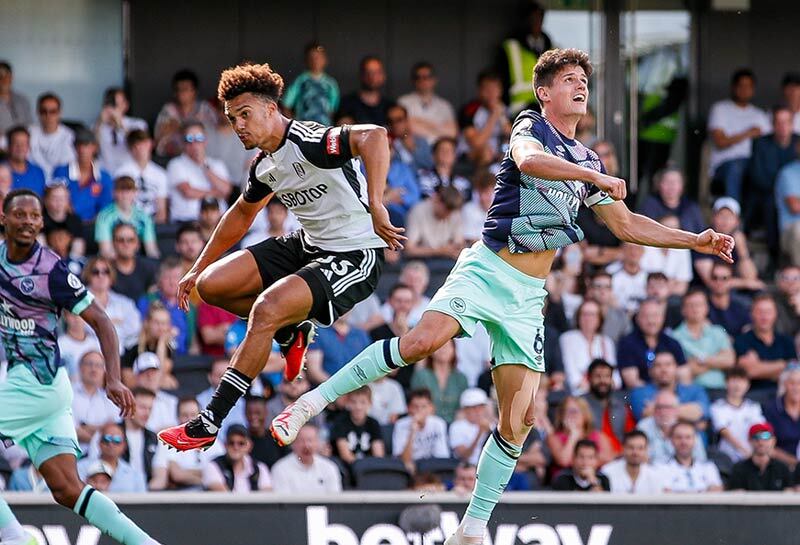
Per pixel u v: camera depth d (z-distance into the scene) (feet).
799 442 45.73
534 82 26.73
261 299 25.29
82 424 41.11
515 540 32.78
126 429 40.37
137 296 46.16
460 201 51.42
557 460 42.73
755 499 33.32
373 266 26.11
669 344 46.98
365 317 47.01
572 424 43.06
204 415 25.00
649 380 46.42
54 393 28.60
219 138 53.88
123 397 28.50
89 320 28.84
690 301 48.26
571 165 23.79
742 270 52.80
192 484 40.34
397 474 41.63
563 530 32.91
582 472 41.27
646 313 46.91
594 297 48.39
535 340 26.86
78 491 28.58
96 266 44.57
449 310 26.13
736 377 46.03
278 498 32.37
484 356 46.29
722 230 53.16
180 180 51.42
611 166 54.24
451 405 44.73
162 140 53.83
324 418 43.04
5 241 28.63
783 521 33.24
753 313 48.98
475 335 46.37
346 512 32.48
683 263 51.70
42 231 47.14
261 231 49.34
